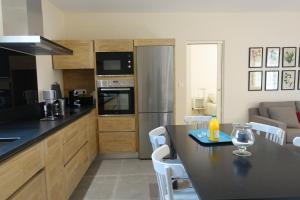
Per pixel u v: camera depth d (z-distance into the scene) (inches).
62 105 118.8
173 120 157.8
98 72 155.1
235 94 190.5
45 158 79.6
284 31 186.7
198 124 111.0
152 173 137.8
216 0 151.3
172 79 155.4
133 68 155.9
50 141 83.9
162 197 61.4
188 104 212.8
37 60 129.1
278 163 58.6
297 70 190.9
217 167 56.3
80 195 112.7
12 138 72.1
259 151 68.5
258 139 82.2
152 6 162.1
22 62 109.3
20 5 95.7
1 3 94.4
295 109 179.9
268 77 190.1
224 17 183.3
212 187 45.6
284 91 191.9
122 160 160.7
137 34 179.9
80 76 174.1
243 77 189.3
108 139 159.3
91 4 154.6
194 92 313.9
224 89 189.6
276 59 188.9
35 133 77.5
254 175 51.3
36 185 72.7
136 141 160.6
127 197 110.2
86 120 133.8
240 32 185.2
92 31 177.9
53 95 118.0
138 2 151.9
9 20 95.5
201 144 76.6
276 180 48.4
